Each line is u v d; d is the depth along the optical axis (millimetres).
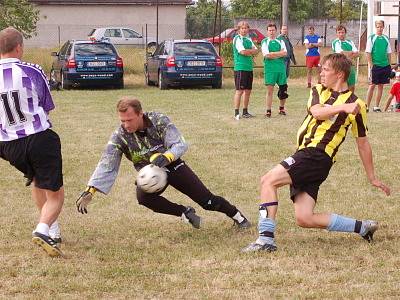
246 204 10445
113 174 8336
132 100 8070
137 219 9633
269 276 7051
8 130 7711
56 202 7891
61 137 16531
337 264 7441
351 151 14281
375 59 20562
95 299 6539
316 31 62688
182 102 24234
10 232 8969
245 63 19188
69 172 12750
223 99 25234
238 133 16797
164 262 7648
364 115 7793
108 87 31188
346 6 71375
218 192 11133
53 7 59938
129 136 8266
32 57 36969
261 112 21141
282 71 19750
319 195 10789
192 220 8766
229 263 7527
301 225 8000
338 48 20375
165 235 8820
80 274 7258
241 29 19234
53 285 6891
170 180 8648
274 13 68625
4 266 7539
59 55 31609
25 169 7898
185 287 6816
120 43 53469
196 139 15969
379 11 36000
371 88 20812
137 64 36375
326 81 7789
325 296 6500
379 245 8102
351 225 8055
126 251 8086
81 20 60750
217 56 29734
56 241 8320
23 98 7625
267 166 13031
